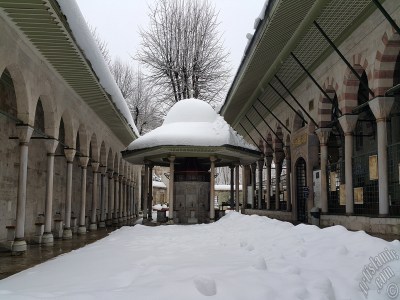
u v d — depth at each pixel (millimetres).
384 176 13070
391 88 12383
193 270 6000
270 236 10133
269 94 24188
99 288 5496
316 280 5391
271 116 27531
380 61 13117
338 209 17203
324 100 18250
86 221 25359
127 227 17859
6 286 6074
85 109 19766
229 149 21141
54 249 12992
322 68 17984
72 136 17703
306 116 20438
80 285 5785
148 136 22172
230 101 24797
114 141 28844
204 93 37375
